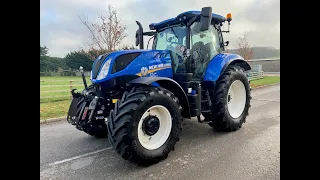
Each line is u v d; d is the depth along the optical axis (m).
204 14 3.32
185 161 2.93
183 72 3.81
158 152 2.90
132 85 3.00
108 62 3.22
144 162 2.80
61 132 4.53
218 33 4.62
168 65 3.68
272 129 4.20
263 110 5.93
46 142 3.90
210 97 4.09
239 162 2.82
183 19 3.63
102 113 3.33
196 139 3.75
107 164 2.96
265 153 3.08
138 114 2.71
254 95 8.96
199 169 2.69
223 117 3.91
